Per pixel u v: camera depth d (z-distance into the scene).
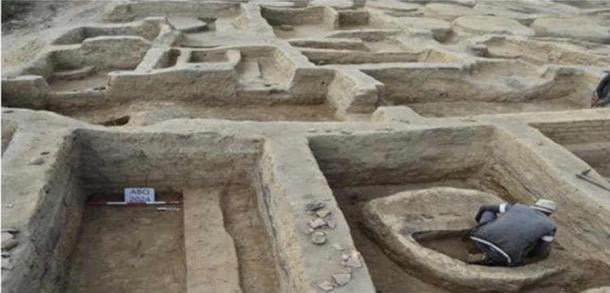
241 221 5.22
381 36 11.70
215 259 4.53
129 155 5.49
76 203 5.18
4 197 4.05
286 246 4.11
